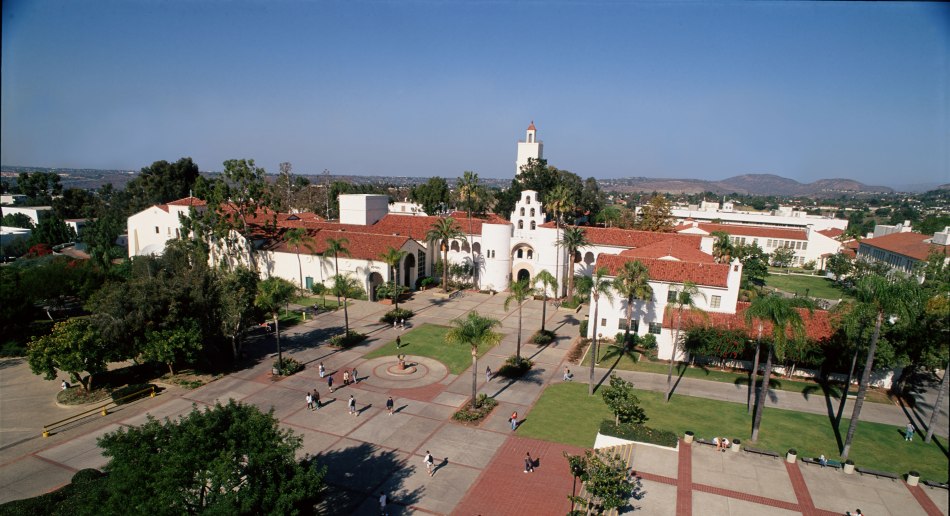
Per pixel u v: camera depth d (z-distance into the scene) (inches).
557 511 1139.3
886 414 1603.1
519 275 3127.5
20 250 3986.2
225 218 2950.3
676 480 1248.8
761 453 1357.0
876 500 1184.2
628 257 2181.3
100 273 2508.6
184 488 903.1
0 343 2053.4
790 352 1760.6
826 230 4992.6
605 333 2188.7
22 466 1274.6
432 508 1143.0
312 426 1477.6
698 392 1731.1
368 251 2866.6
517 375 1852.9
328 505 1147.9
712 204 6845.5
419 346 2133.4
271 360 1966.0
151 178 5319.9
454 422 1512.1
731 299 1963.6
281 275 3046.3
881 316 1279.5
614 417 1550.2
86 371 1732.3
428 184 4788.4
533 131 4613.7
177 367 1872.5
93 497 923.4
